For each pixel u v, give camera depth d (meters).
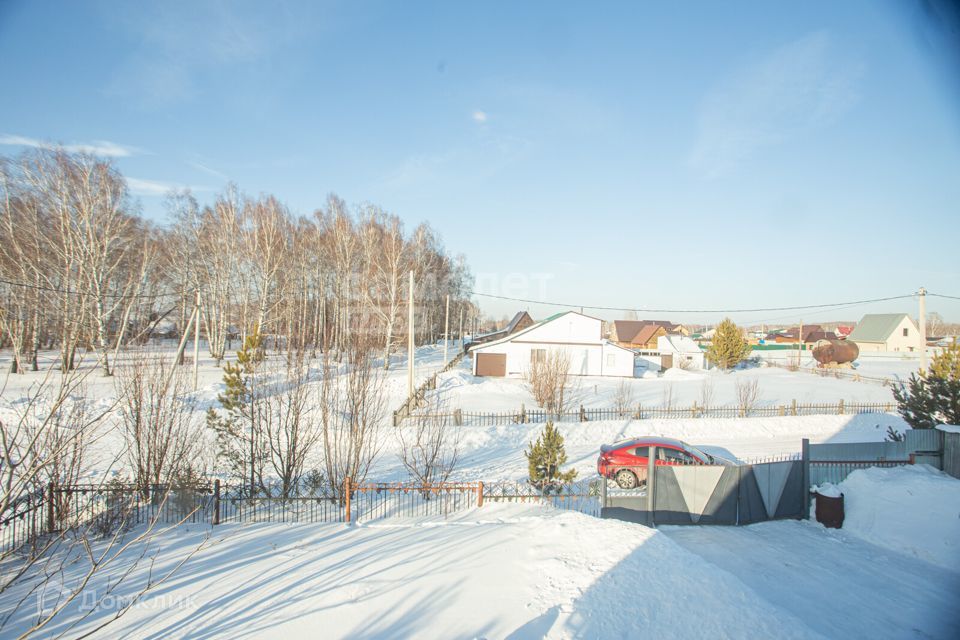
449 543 8.24
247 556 7.66
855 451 13.61
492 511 10.16
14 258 24.47
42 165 26.14
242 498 9.96
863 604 7.07
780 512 10.91
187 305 32.69
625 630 5.52
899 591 7.52
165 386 10.76
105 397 18.34
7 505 4.41
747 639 5.41
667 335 55.69
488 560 7.43
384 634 5.43
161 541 8.23
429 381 26.05
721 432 20.42
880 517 9.93
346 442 12.62
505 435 17.91
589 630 5.50
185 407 13.16
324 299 39.62
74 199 27.47
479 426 18.30
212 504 9.88
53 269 25.72
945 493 9.59
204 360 37.16
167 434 10.52
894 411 24.62
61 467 8.27
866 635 6.23
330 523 9.48
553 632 5.45
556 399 22.47
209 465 12.92
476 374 36.78
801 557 8.77
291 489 10.98
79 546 7.72
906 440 13.87
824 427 21.55
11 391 18.44
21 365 24.20
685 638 5.40
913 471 11.21
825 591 7.45
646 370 45.06
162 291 34.03
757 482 10.73
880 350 68.50
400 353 44.81
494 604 6.09
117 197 28.94
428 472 11.70
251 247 36.12
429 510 10.29
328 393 12.80
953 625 6.50
